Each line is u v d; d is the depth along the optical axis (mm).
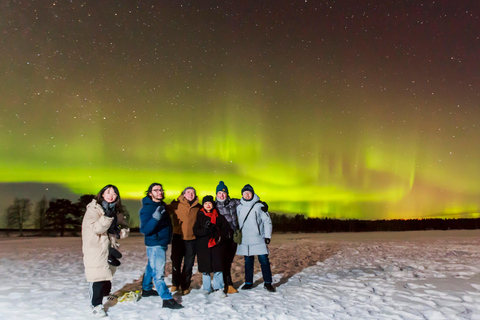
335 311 4816
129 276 7578
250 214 6160
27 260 10945
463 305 5082
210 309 4898
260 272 8148
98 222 4539
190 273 5863
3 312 4840
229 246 6078
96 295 4605
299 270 8422
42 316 4625
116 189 4852
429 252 11938
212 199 5773
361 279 7195
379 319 4441
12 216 34625
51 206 35125
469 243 15383
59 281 7199
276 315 4605
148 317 4562
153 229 4988
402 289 6168
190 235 5836
